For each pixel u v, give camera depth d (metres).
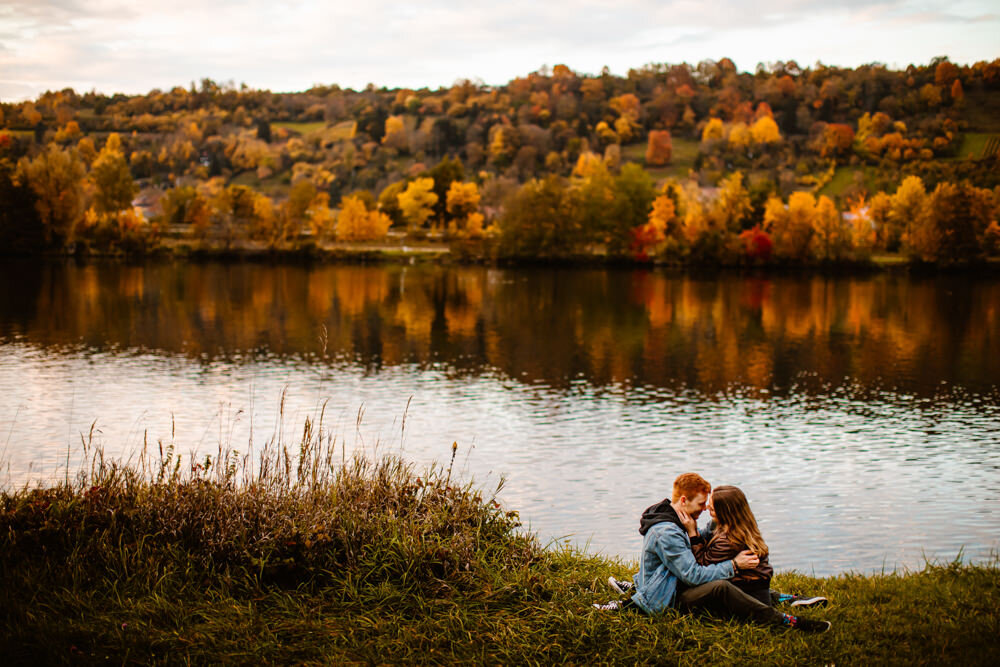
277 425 23.44
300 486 8.55
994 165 106.62
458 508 8.40
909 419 26.45
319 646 6.29
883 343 45.50
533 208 112.25
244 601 6.95
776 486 18.67
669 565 6.95
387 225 135.25
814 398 30.02
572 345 43.62
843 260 102.19
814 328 51.88
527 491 17.97
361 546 7.67
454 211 144.75
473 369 35.62
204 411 25.30
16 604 6.60
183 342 41.84
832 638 6.59
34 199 105.56
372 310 59.25
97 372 32.50
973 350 42.84
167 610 6.69
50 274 83.25
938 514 16.59
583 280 90.56
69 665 5.89
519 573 7.50
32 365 33.91
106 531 7.59
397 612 6.86
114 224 111.31
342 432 23.08
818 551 14.48
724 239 108.00
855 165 191.50
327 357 38.19
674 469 19.98
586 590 7.49
